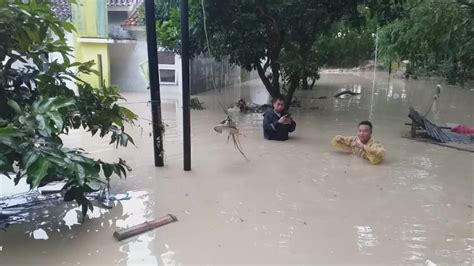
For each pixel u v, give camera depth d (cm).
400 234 386
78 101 439
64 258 340
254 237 378
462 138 766
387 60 1794
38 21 384
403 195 484
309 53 990
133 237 376
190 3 921
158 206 445
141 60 1541
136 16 1510
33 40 396
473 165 606
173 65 1436
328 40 1294
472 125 941
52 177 367
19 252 349
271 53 1037
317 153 666
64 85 436
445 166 600
